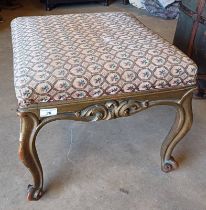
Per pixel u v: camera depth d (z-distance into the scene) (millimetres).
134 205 997
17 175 1076
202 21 1420
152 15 2713
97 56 866
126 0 2955
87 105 845
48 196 1007
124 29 1060
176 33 1665
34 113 809
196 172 1136
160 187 1065
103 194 1028
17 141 1233
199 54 1504
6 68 1758
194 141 1287
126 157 1185
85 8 2807
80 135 1286
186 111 969
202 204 1014
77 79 803
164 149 1082
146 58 875
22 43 951
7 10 2635
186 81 898
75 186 1050
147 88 868
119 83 835
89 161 1156
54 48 901
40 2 2865
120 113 893
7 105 1454
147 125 1369
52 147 1213
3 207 965
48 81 785
